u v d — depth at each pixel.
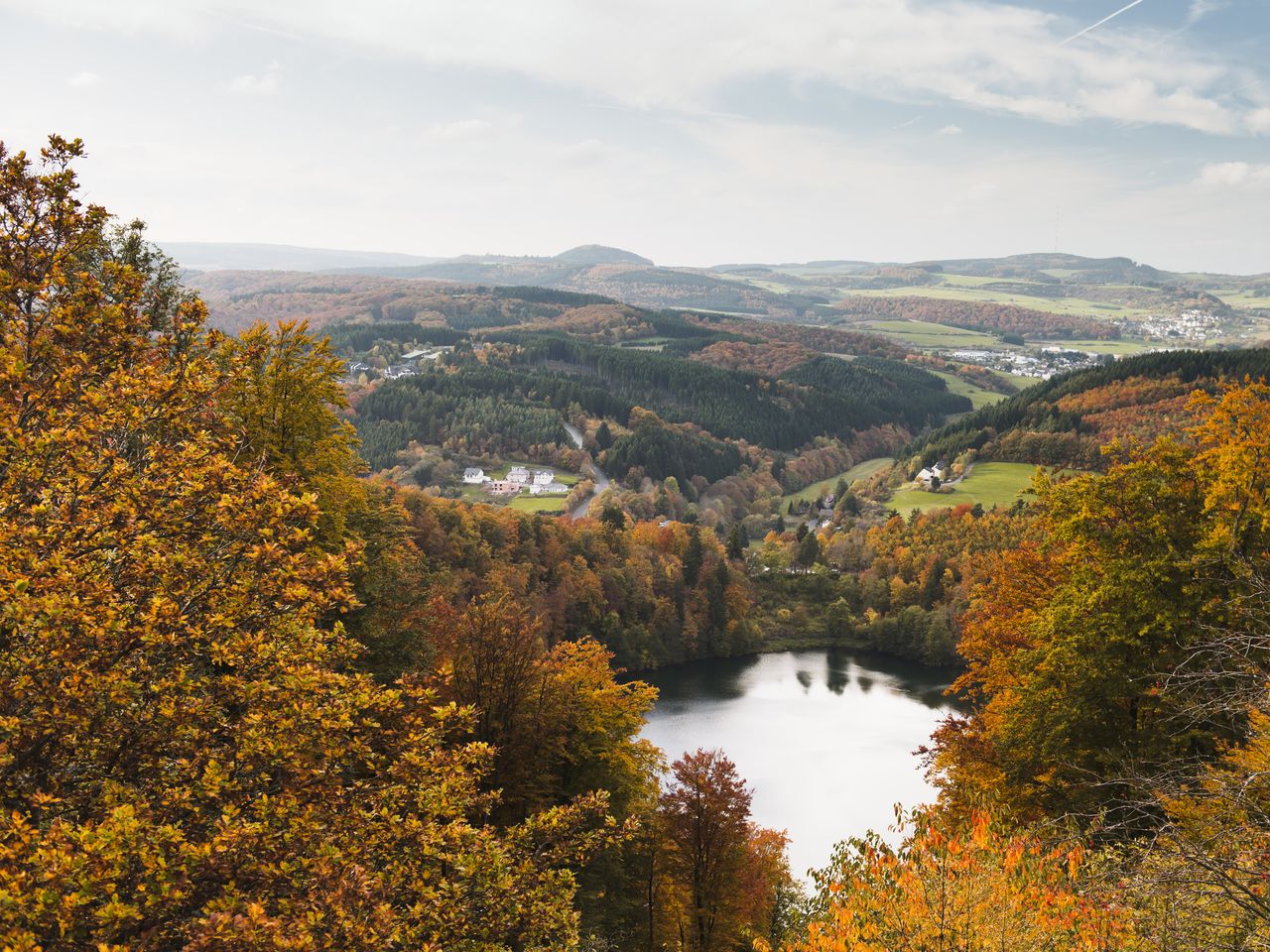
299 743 11.62
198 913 9.77
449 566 91.19
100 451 13.02
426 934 11.44
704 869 28.56
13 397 12.95
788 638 126.50
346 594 13.19
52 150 14.38
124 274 15.06
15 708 10.94
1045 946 11.24
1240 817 10.80
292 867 10.16
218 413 17.72
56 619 10.34
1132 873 10.16
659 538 136.00
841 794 63.31
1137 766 20.09
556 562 111.94
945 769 28.86
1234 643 13.17
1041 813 23.17
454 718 14.79
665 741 76.69
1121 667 22.53
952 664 112.88
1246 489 22.36
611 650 108.25
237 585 12.30
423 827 12.01
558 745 27.47
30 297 14.02
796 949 13.41
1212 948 9.08
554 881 13.11
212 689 12.07
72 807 10.84
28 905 8.32
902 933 11.81
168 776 11.09
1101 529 24.98
